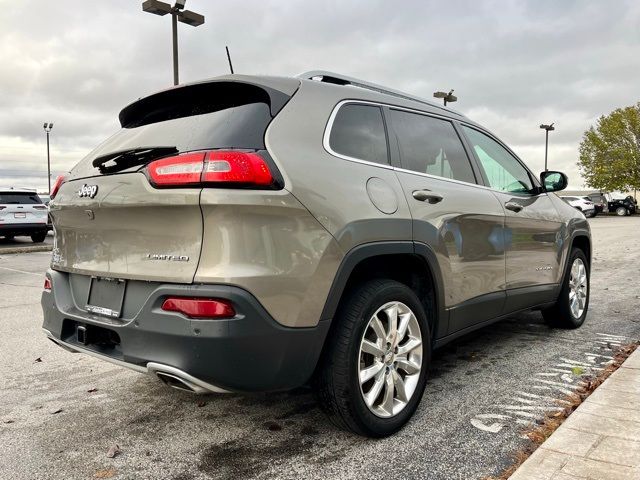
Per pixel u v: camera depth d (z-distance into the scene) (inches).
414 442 107.6
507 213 152.4
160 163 93.7
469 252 134.9
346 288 107.7
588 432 102.0
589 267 208.7
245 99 104.8
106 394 138.9
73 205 109.7
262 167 90.8
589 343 177.9
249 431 114.9
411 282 126.6
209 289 87.1
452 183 136.8
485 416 119.6
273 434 113.2
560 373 148.1
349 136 112.7
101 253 105.0
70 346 111.0
